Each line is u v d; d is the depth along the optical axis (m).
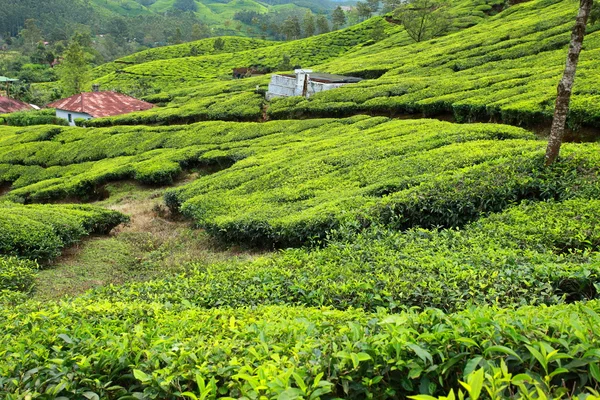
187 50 93.50
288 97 34.31
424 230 9.73
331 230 10.48
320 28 110.69
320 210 11.97
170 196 18.00
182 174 24.69
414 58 41.38
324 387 3.10
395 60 43.19
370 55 52.97
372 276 7.24
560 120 10.80
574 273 6.29
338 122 25.53
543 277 6.42
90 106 44.81
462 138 15.73
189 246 13.86
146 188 23.58
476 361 3.13
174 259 12.37
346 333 4.06
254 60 77.38
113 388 3.87
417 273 7.08
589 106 15.86
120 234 15.82
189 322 5.36
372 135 19.75
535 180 10.78
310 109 29.75
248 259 10.95
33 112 47.06
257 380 3.26
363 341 3.67
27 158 31.08
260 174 18.20
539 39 33.62
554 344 3.31
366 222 10.80
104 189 24.41
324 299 6.85
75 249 13.78
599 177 10.16
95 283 10.85
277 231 11.91
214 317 5.59
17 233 12.15
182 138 29.20
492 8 64.44
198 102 40.81
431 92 25.23
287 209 13.21
